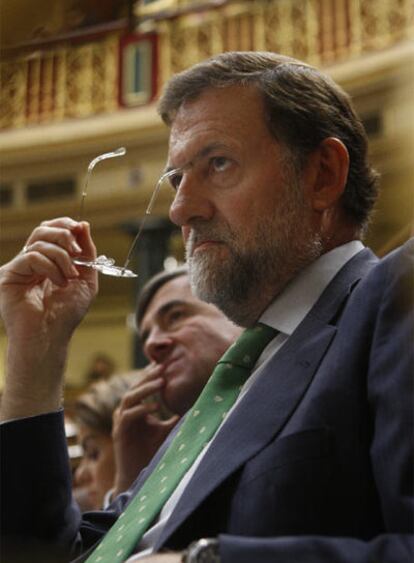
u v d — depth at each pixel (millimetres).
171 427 1661
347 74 6277
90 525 1267
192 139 1169
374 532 895
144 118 7418
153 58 7340
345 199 1220
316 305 1112
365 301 1028
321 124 1202
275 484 907
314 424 934
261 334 1149
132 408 1652
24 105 7918
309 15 6703
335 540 797
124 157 7738
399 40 6047
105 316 9906
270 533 887
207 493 945
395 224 3012
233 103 1179
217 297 1161
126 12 6984
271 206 1150
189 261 1167
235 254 1137
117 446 1659
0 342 9781
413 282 974
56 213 7992
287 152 1172
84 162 7891
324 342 1037
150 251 7641
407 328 927
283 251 1154
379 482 851
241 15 6980
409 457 833
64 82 7781
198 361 1622
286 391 1006
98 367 9750
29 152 7945
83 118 7703
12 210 8180
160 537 953
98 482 2086
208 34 7105
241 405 1036
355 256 1182
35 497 1186
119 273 1267
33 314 1276
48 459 1202
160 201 7574
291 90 1194
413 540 779
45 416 1224
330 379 967
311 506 894
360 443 923
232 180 1151
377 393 903
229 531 919
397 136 5621
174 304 1674
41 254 1274
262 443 958
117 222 7828
